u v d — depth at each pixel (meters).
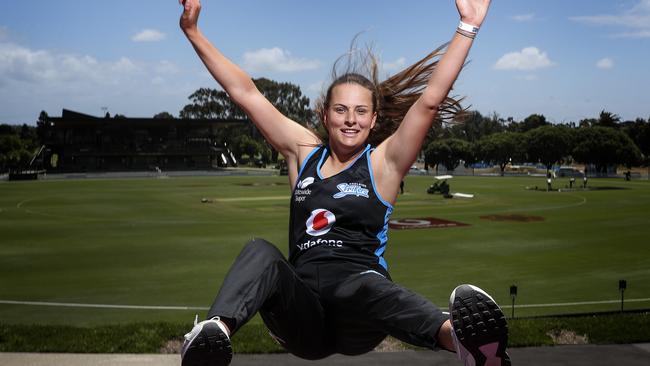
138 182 80.62
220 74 3.04
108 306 13.72
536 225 30.53
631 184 74.75
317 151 2.91
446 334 2.20
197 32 3.04
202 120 120.50
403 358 7.35
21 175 87.69
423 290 15.47
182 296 14.86
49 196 52.75
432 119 2.64
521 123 165.75
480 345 2.11
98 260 20.42
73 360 7.39
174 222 32.84
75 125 118.75
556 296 14.66
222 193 57.78
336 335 2.62
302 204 2.76
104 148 118.94
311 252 2.66
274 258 2.39
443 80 2.59
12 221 32.91
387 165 2.73
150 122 118.69
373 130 3.11
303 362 7.31
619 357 7.52
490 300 2.07
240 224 31.88
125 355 7.61
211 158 124.19
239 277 2.30
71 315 12.88
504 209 40.00
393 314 2.33
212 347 2.09
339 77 2.90
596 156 98.56
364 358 7.38
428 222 31.97
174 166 122.38
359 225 2.68
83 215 36.44
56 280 16.94
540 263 19.45
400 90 3.11
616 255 21.08
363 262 2.62
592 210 39.22
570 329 8.70
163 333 8.47
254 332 8.65
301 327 2.51
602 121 137.62
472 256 20.83
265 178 93.44
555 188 65.62
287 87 145.25
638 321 9.20
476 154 115.19
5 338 8.23
